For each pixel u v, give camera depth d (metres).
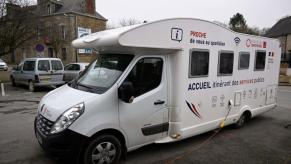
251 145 5.54
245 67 6.43
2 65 28.08
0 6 15.27
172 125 4.95
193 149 5.21
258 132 6.52
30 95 11.74
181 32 4.77
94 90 4.22
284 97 12.85
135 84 4.39
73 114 3.76
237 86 6.27
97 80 4.48
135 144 4.47
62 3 35.97
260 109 7.18
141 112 4.43
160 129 4.80
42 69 12.73
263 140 5.90
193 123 5.28
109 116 4.03
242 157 4.87
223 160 4.71
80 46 5.04
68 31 33.50
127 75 4.29
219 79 5.73
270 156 4.95
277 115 8.59
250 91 6.73
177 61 4.83
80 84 4.64
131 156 4.75
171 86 4.88
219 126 5.93
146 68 4.53
